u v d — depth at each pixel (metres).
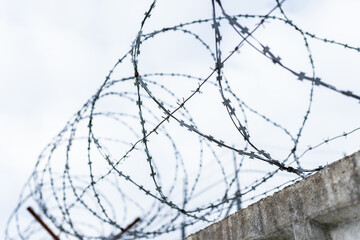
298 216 3.67
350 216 3.49
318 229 3.60
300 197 3.72
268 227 3.86
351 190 3.40
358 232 3.44
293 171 3.64
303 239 3.56
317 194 3.61
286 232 3.78
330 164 3.60
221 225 4.24
